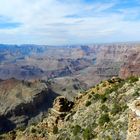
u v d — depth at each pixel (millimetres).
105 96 63406
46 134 73062
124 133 41844
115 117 50188
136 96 54281
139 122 26891
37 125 80250
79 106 71812
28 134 79688
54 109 74312
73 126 62969
